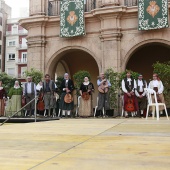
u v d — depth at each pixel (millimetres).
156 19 15156
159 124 6172
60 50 17172
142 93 11828
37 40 17406
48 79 12883
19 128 5117
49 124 6438
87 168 1713
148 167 1747
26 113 13281
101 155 2180
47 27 17547
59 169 1682
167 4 15039
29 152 2338
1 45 53281
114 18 15945
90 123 6758
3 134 3938
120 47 16000
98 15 16109
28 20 17484
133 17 15891
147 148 2535
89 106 12344
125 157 2090
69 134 3883
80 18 16469
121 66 15914
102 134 3867
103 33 16094
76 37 16828
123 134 3859
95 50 16469
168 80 13555
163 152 2316
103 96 12125
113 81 13938
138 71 19812
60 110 12789
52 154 2232
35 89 12578
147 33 15617
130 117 11734
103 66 16062
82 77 14562
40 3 17516
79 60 21344
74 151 2381
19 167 1734
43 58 17375
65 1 16750
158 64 13891
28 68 17594
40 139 3295
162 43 15445
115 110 14297
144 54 19703
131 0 16516
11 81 41688
